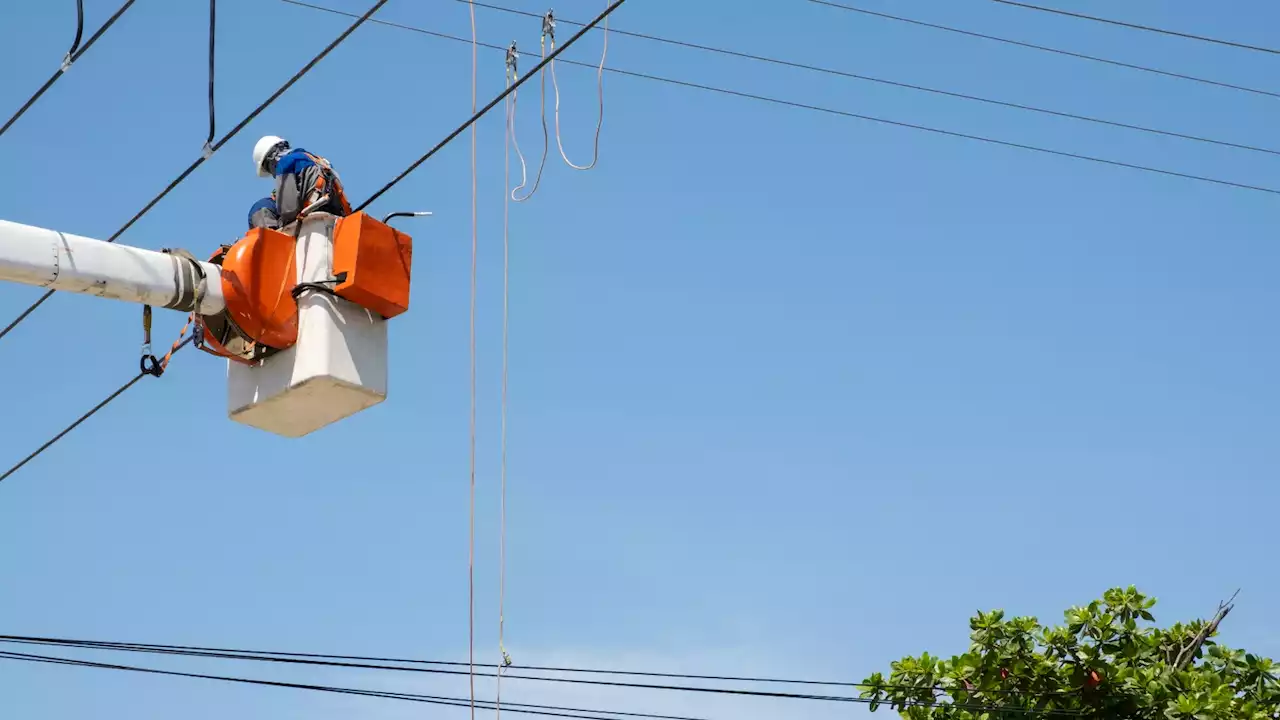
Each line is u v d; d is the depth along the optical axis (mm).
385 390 9148
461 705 12461
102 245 8508
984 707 14805
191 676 12203
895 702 15070
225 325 8945
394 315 9258
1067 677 14914
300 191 9305
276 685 12352
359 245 8992
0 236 8164
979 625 15211
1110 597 15438
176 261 8734
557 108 11164
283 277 9031
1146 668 15133
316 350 8914
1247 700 14992
